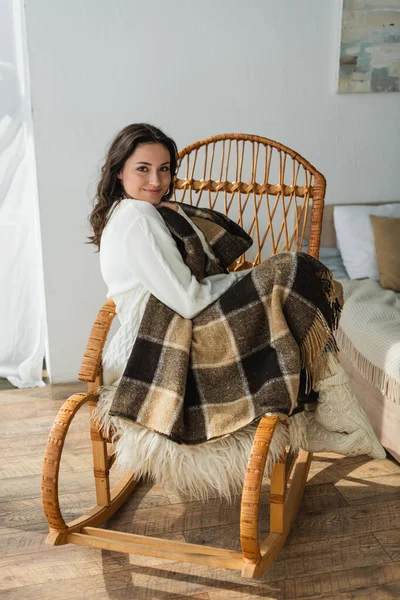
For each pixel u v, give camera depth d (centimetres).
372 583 155
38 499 188
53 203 250
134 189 169
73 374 268
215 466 155
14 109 243
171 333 162
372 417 211
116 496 183
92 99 245
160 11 242
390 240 251
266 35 252
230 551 150
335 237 275
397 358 190
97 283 261
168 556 151
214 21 247
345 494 190
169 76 249
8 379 266
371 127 270
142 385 160
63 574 158
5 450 214
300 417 163
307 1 251
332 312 164
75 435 224
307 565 161
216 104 256
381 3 254
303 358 161
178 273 162
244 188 207
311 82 260
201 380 162
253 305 160
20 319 262
